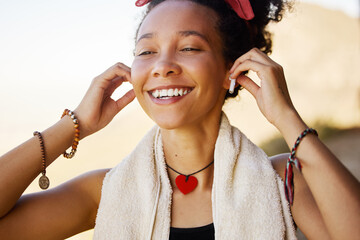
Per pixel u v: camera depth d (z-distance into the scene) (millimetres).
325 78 13852
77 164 8320
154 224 1467
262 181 1502
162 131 1580
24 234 1448
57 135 1564
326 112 11656
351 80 13516
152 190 1506
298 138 1375
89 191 1584
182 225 1481
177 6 1506
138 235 1457
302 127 1405
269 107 1467
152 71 1441
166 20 1482
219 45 1551
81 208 1546
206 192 1548
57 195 1530
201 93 1463
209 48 1500
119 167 1580
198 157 1555
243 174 1519
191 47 1470
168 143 1571
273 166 1605
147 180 1526
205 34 1496
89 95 1642
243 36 1653
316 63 14656
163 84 1439
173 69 1423
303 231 1459
